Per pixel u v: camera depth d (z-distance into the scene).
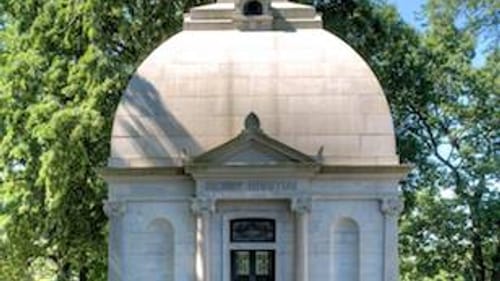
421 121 63.50
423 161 62.16
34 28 50.81
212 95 41.69
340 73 42.00
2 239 54.31
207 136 41.28
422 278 66.88
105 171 41.16
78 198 51.28
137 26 52.03
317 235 40.91
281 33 43.38
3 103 50.66
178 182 41.34
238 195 40.56
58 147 47.53
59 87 50.22
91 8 49.59
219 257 40.84
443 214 61.62
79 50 51.03
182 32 43.91
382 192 41.12
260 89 41.62
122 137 41.69
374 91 41.78
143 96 41.94
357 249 41.09
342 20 57.00
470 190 61.97
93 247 53.00
